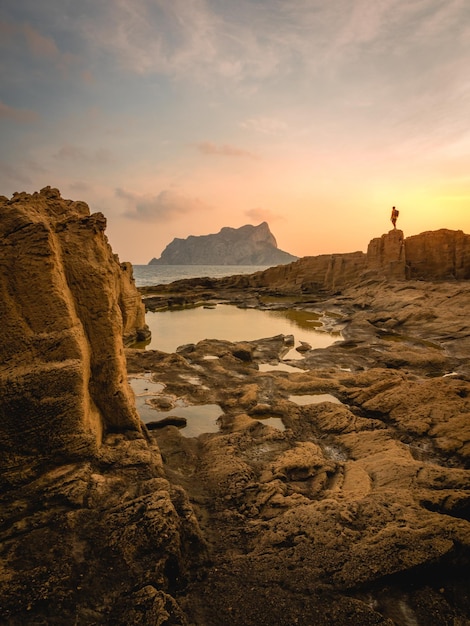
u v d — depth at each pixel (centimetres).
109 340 1059
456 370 2291
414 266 6122
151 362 2306
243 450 1249
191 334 3591
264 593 663
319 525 805
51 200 1141
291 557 736
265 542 786
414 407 1515
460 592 689
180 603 646
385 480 1013
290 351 2869
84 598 600
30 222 883
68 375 856
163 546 689
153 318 4634
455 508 854
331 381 1922
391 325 3597
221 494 987
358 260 7062
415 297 4312
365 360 2483
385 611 646
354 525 809
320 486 1036
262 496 959
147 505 759
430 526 764
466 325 3162
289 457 1156
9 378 800
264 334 3597
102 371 1058
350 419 1464
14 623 556
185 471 1115
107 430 1070
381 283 5712
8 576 615
